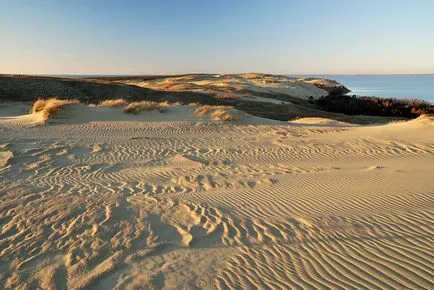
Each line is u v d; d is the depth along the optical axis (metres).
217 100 34.72
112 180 8.41
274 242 4.96
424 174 7.59
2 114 24.33
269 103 34.56
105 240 5.20
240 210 6.22
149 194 7.26
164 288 4.00
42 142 12.88
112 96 32.84
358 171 8.29
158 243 5.08
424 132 12.82
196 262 4.54
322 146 11.73
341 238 4.91
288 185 7.46
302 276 4.10
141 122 17.31
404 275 3.96
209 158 10.65
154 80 78.06
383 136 12.70
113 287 4.05
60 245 5.08
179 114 19.59
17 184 8.03
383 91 93.06
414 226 5.09
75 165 9.91
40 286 4.11
